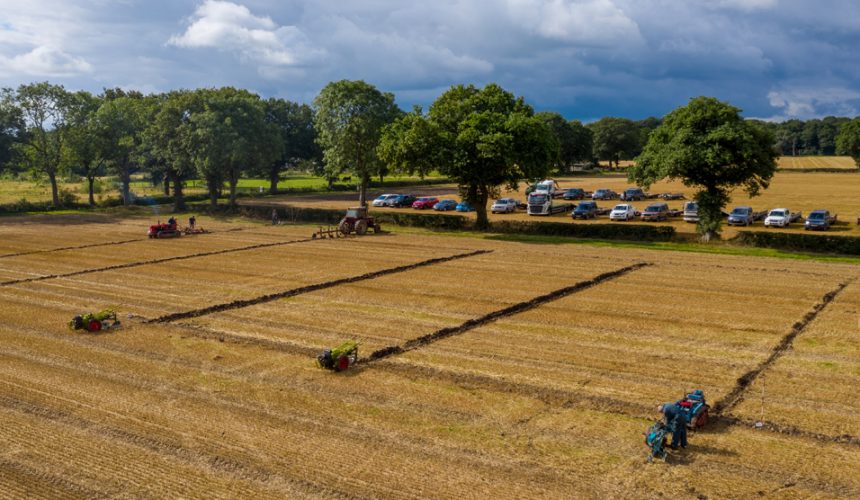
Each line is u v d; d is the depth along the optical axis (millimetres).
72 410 17000
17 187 115938
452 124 55281
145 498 12672
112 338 23609
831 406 16719
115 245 48312
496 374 19469
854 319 24953
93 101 82812
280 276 35156
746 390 17953
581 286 32062
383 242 49281
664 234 47906
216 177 76938
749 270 35844
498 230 55688
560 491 12789
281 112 115375
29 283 34031
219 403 17438
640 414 16500
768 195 77875
